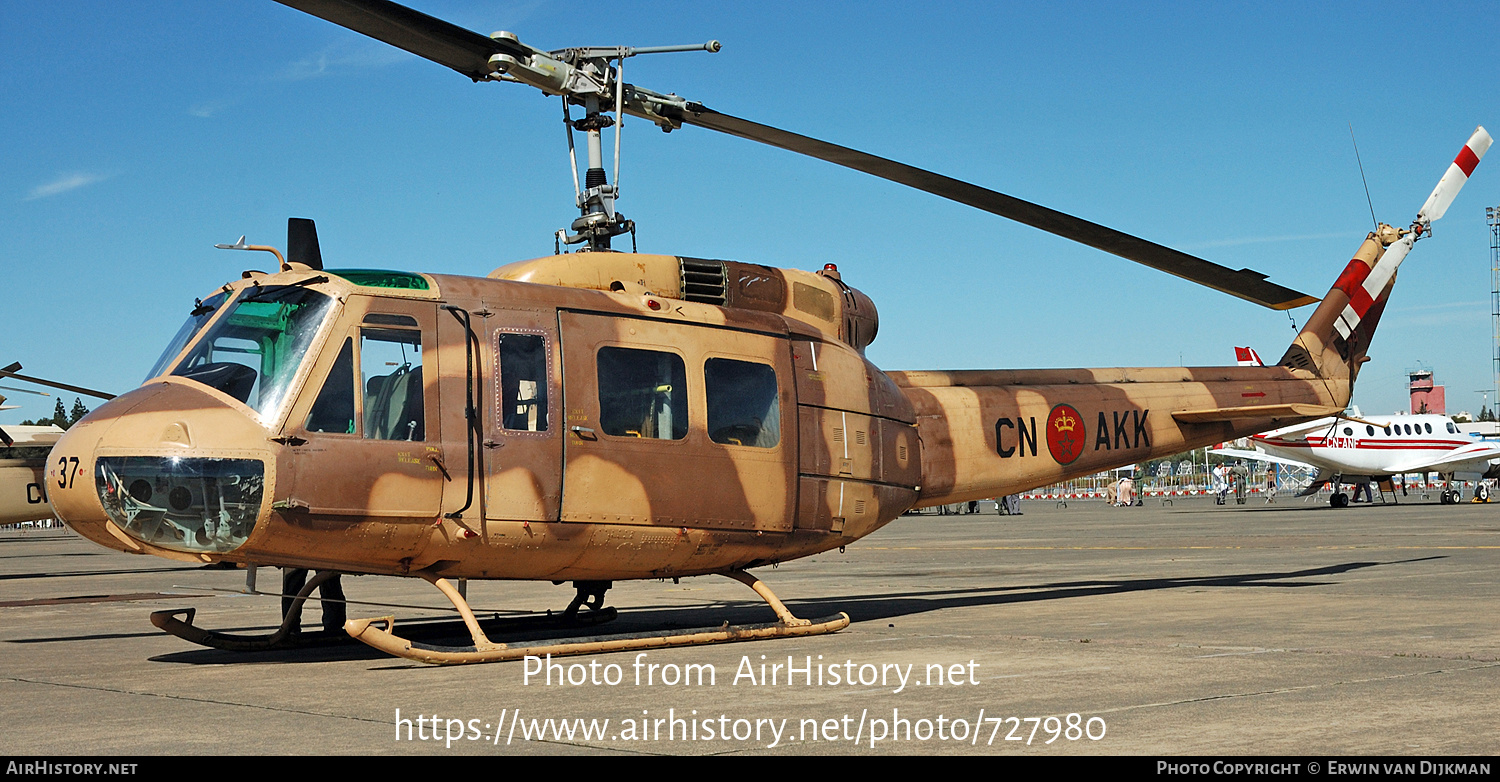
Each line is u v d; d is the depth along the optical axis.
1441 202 14.32
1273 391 13.35
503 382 8.35
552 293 8.70
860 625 10.26
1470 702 6.07
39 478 22.28
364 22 7.16
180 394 7.74
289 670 7.99
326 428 7.77
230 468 7.49
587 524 8.58
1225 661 7.61
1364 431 46.19
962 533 33.41
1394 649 8.09
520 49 7.92
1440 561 17.16
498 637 9.93
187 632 8.84
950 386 11.57
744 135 9.00
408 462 7.95
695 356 9.17
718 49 8.14
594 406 8.64
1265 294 10.17
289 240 9.66
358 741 5.43
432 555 8.23
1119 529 32.69
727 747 5.23
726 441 9.23
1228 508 53.28
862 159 8.73
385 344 8.06
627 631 10.21
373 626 7.71
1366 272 14.15
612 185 8.73
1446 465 46.59
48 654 9.16
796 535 9.66
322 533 7.78
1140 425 12.38
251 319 8.02
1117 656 7.92
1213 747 5.07
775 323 9.77
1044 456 11.72
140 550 7.71
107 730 5.76
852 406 10.12
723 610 12.26
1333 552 19.77
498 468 8.24
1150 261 9.75
